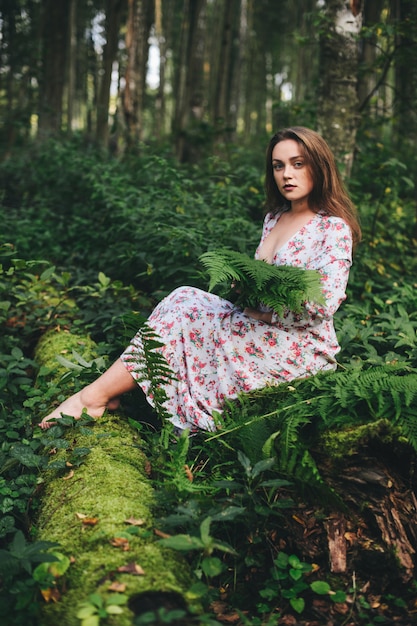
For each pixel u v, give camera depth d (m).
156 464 2.76
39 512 2.65
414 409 2.48
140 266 4.95
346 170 5.71
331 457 2.50
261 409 2.89
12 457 2.87
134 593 1.99
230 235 4.75
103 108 11.55
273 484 2.35
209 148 9.91
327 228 2.92
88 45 20.84
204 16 11.59
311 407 2.63
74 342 4.04
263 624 2.19
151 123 25.39
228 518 2.20
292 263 2.95
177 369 3.02
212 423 2.93
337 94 5.62
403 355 3.62
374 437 2.46
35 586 2.13
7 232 5.86
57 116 15.01
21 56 15.37
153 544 2.23
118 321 4.15
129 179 6.69
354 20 5.56
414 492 2.58
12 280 4.58
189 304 3.07
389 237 5.93
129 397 3.39
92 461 2.74
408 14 6.44
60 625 1.95
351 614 2.29
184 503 2.43
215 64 20.77
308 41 6.38
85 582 2.07
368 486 2.48
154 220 5.00
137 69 9.57
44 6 15.75
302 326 2.91
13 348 3.82
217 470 2.71
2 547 2.64
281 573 2.41
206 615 1.99
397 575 2.39
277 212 3.28
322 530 2.49
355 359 3.43
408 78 6.91
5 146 14.88
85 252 5.76
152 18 14.94
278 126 9.08
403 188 7.06
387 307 4.34
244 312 3.02
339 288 2.81
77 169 7.43
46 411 3.32
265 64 24.02
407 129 9.22
